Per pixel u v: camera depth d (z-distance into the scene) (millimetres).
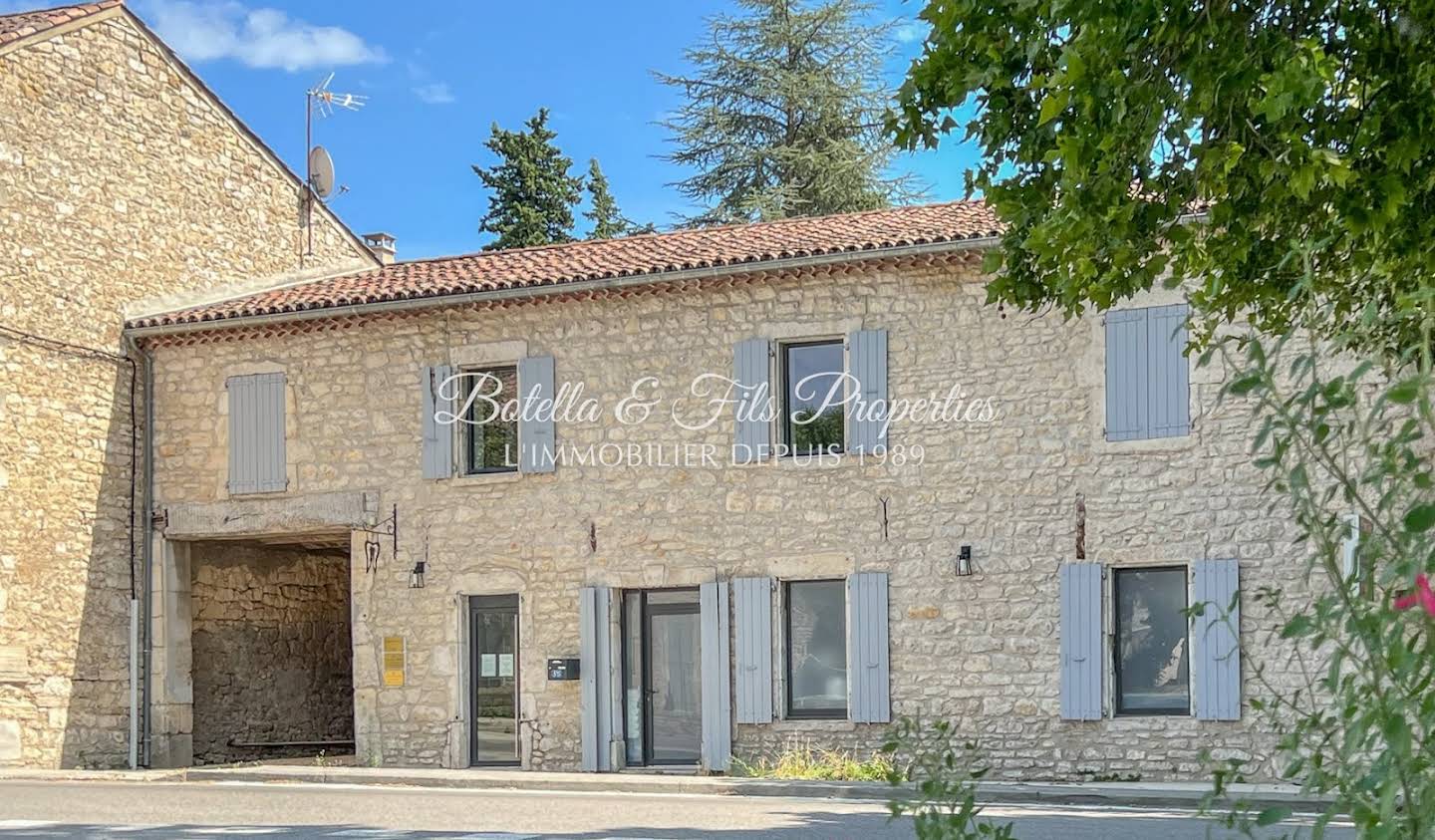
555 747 16250
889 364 15477
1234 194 7090
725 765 15586
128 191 17969
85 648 17031
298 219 20688
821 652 15742
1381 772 2602
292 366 17531
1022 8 6512
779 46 30016
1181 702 14484
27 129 16688
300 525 17297
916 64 7172
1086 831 10172
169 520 17828
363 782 15656
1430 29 6707
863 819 11047
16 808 11836
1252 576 14062
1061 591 14680
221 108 19438
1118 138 6496
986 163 7441
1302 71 6062
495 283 16422
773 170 29531
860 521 15445
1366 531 2744
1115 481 14641
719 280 15883
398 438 17062
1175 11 6258
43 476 16656
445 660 16688
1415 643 2523
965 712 14938
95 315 17406
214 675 18750
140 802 12445
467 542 16734
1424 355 2510
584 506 16359
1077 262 7098
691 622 16219
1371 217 6891
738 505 15859
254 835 9820
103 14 17688
